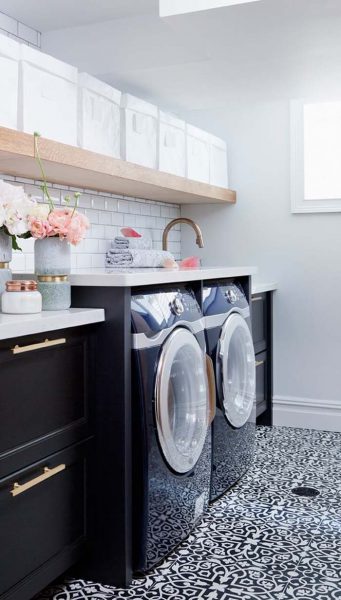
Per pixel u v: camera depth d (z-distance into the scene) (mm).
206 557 2270
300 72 3055
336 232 3984
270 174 4125
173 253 4262
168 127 3352
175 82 3250
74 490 2029
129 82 3264
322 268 4027
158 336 2188
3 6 2830
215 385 2764
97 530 2117
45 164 2418
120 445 2072
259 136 4141
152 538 2148
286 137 4070
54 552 1921
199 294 2693
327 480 3053
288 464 3309
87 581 2133
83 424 2053
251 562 2227
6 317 1798
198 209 4320
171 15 2293
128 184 3076
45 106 2352
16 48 2207
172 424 2344
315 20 2340
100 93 2754
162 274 2285
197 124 4293
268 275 4164
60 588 2078
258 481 3051
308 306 4074
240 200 4219
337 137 4062
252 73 3092
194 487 2467
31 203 2033
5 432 1677
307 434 3932
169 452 2227
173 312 2342
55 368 1901
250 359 3150
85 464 2084
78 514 2057
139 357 2088
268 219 4148
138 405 2090
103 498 2105
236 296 3078
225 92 3467
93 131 2711
